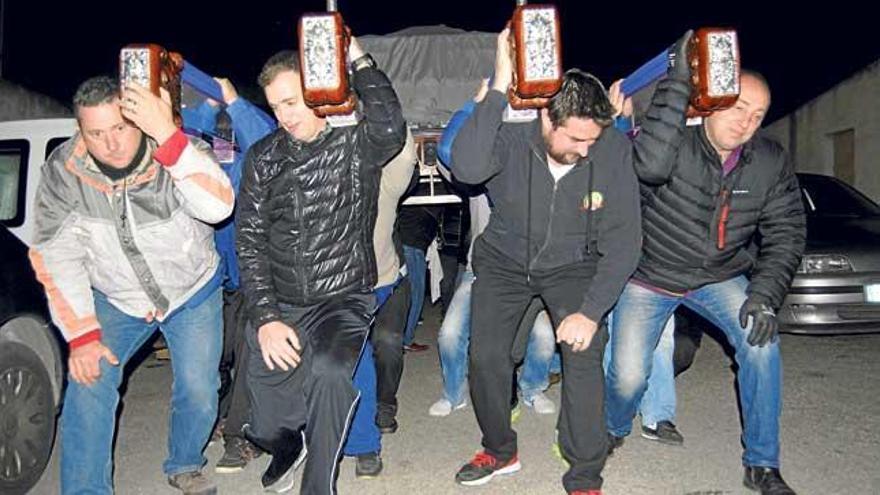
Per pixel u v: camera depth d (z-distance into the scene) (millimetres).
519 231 4020
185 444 4180
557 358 6332
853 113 13883
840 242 7332
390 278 4602
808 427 5398
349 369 3600
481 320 4164
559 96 3580
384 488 4598
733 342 4184
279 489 4375
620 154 3873
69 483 3705
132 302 3885
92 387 3738
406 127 3885
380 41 9438
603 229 3932
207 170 3574
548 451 5086
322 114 3484
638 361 4348
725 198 4059
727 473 4656
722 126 3830
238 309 4875
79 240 3744
